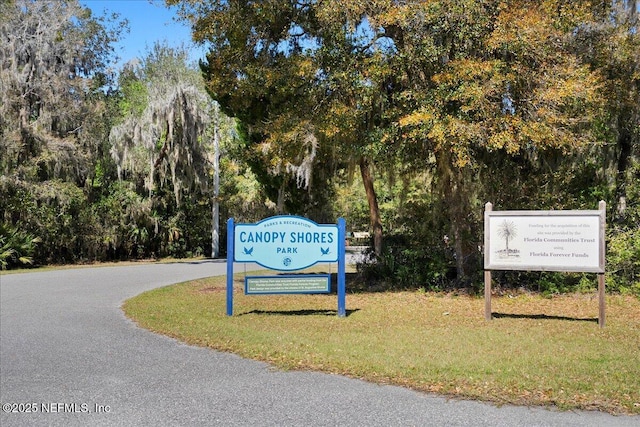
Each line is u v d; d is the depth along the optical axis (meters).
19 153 23.45
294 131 12.69
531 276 13.12
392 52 12.36
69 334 8.34
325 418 4.76
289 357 6.75
